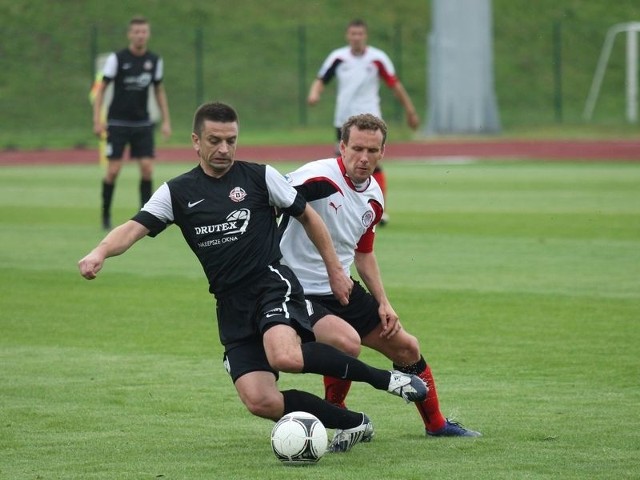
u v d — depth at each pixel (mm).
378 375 19594
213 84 141500
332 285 20281
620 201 65188
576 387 24422
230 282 19812
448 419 20938
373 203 21438
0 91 135750
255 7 159000
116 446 19938
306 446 18406
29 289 37719
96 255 19047
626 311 33375
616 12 162000
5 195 71812
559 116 134375
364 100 56938
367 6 160875
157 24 151750
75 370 26328
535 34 155875
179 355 28062
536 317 32562
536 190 72688
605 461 18672
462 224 55562
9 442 20203
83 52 143750
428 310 33750
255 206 19969
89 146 118625
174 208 19859
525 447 19672
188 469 18312
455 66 117500
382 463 18672
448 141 116188
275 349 18844
